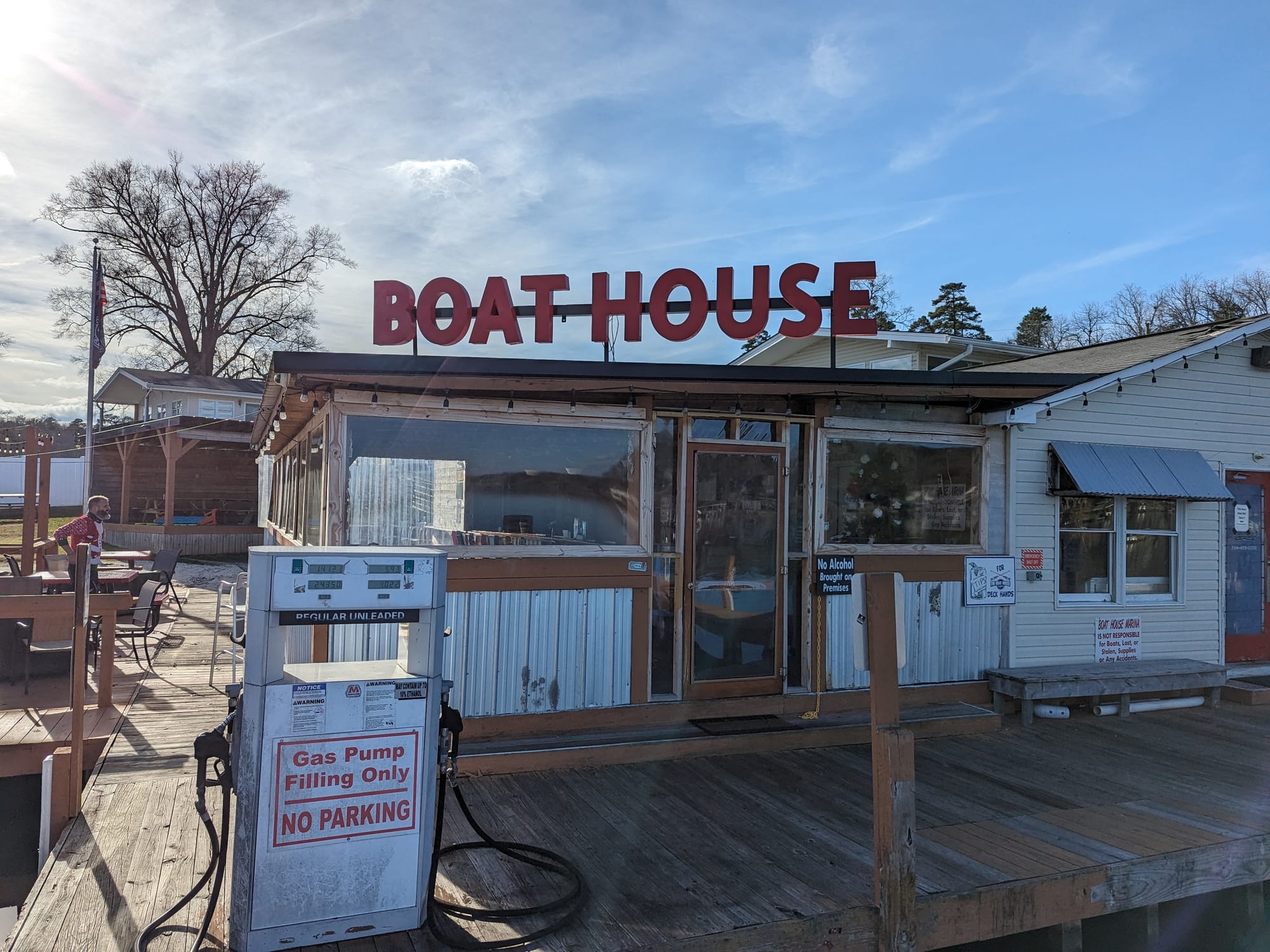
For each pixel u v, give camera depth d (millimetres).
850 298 6453
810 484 6914
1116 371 7410
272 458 14898
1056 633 7828
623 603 6250
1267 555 9055
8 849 5496
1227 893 5102
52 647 6777
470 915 3598
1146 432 8219
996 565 7504
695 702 6461
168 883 3795
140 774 5129
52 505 29625
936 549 7281
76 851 4105
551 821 4797
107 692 6520
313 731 3342
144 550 20469
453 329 6184
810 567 6898
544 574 5992
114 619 6590
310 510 7254
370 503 5703
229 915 3529
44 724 5938
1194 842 4695
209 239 34562
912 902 3801
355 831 3396
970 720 6945
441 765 3680
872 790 5410
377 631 5578
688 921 3652
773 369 6078
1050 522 7812
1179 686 7672
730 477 6684
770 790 5383
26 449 11367
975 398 7121
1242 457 8742
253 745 3262
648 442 6332
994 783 5715
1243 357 8742
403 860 3471
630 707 6250
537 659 5980
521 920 3635
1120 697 7738
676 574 6492
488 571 5836
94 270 20438
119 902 3629
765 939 3605
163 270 34094
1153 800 5418
